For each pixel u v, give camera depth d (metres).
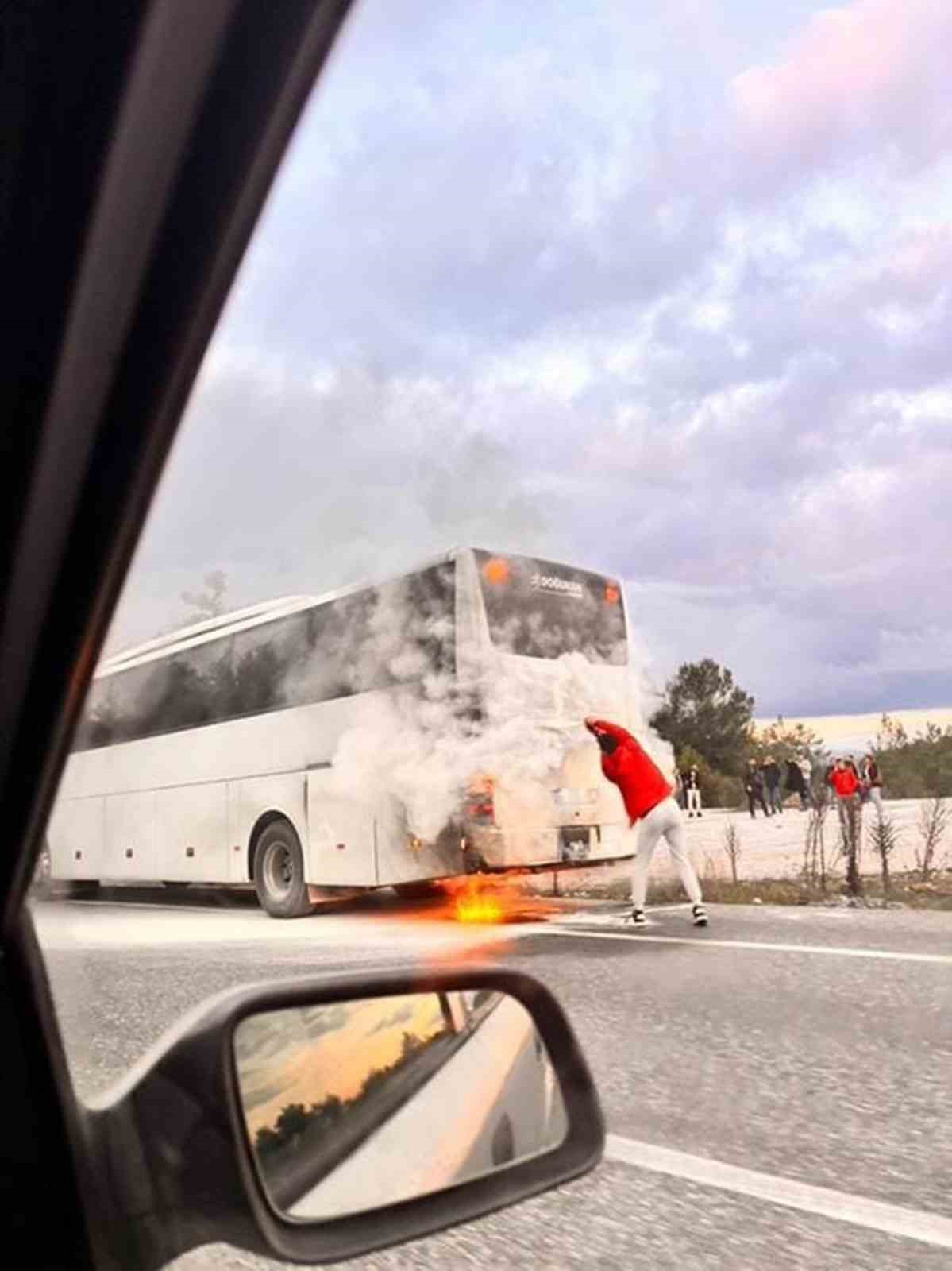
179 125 1.71
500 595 11.75
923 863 14.24
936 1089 4.93
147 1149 1.40
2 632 1.58
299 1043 1.51
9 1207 1.39
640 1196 3.82
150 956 9.30
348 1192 1.50
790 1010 6.55
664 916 11.47
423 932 10.60
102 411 1.68
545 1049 1.81
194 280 1.75
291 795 13.01
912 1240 3.43
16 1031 1.46
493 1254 3.39
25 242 1.62
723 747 29.14
